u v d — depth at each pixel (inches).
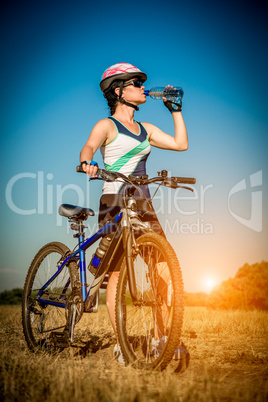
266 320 335.9
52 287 211.5
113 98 197.3
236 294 1456.7
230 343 233.8
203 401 126.6
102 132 184.4
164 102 205.3
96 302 191.6
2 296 1480.1
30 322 215.6
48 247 217.2
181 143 204.7
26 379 147.7
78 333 260.2
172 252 159.3
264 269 1492.4
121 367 169.2
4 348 207.9
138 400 127.4
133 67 196.7
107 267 184.9
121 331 170.2
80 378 146.4
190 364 184.1
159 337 180.4
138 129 195.3
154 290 174.7
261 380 152.7
